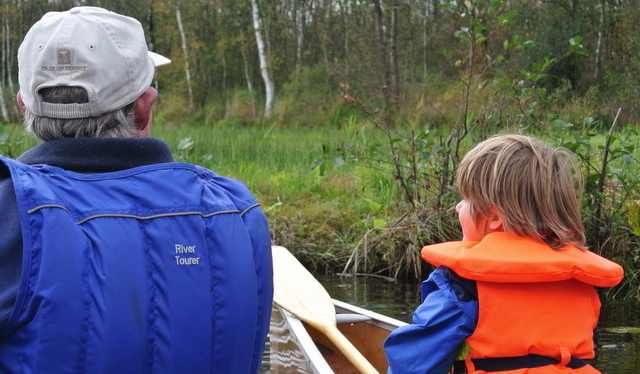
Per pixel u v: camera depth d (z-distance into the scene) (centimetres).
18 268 98
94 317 98
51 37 110
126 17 116
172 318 103
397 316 393
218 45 2616
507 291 161
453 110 1366
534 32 1758
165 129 1625
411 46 2080
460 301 163
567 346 161
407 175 596
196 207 110
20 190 99
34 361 95
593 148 525
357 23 2395
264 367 322
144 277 102
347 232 587
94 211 103
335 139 1095
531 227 163
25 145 646
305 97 2098
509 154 166
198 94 2552
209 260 109
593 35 1753
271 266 120
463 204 180
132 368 100
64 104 109
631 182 489
